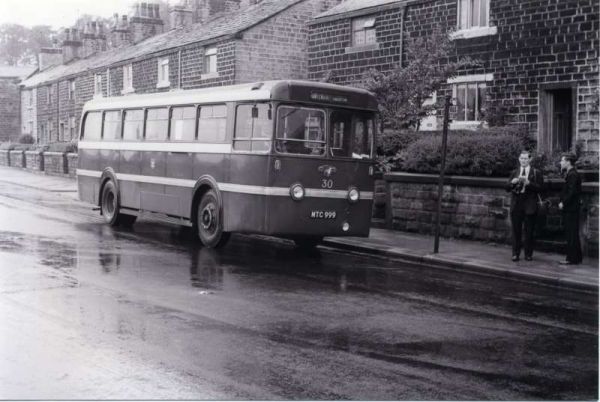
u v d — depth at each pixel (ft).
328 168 43.34
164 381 19.20
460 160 52.70
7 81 195.11
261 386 19.06
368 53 79.66
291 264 40.63
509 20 65.05
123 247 44.47
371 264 42.19
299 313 27.86
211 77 95.30
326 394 18.60
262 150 42.34
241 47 90.89
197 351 22.12
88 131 62.95
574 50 60.18
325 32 85.66
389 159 61.67
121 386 18.71
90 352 21.65
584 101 59.52
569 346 24.40
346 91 43.88
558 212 47.91
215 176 45.75
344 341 23.95
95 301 28.55
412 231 56.24
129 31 141.28
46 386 18.60
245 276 35.76
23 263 36.81
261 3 102.73
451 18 70.49
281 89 41.98
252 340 23.62
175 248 45.21
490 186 50.01
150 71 112.27
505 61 65.41
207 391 18.53
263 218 42.06
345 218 44.14
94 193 60.95
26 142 164.86
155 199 52.31
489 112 65.77
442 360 22.13
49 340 22.77
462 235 52.16
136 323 25.30
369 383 19.60
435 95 71.10
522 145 53.31
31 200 77.41
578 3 59.82
